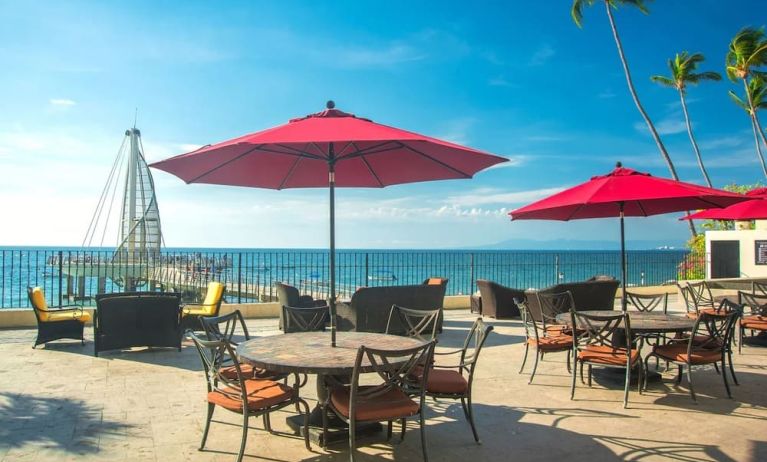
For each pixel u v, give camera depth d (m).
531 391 6.41
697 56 26.45
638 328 6.11
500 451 4.54
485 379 6.97
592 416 5.47
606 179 6.74
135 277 21.28
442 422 5.28
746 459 4.36
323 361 4.17
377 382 6.61
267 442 4.71
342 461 4.32
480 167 5.11
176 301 8.42
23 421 5.18
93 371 7.20
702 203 7.06
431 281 11.75
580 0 24.88
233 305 12.64
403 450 4.56
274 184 6.36
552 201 6.93
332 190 4.93
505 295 12.80
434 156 5.05
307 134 3.96
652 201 7.12
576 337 6.24
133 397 6.02
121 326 8.22
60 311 9.06
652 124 25.36
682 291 10.77
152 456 4.36
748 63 25.72
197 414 5.45
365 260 14.98
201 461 4.28
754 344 9.38
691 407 5.79
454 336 10.33
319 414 5.02
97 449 4.49
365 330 9.59
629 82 25.62
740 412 5.61
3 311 10.70
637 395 6.23
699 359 6.04
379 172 6.04
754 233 19.77
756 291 13.83
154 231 27.11
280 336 5.32
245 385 4.55
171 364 7.64
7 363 7.64
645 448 4.61
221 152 4.81
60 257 11.23
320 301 10.59
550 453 4.50
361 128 4.18
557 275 18.72
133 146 27.14
